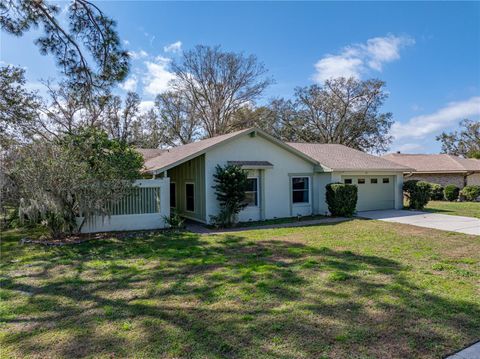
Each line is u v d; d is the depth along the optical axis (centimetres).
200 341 375
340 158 1788
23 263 741
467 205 2041
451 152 5134
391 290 529
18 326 420
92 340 381
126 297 518
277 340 375
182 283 580
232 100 3531
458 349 353
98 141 1118
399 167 1808
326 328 403
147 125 3494
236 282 579
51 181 969
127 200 1200
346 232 1102
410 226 1220
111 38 930
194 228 1257
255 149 1466
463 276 601
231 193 1289
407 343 365
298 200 1606
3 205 1175
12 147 1247
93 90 1008
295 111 3712
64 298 517
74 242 969
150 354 349
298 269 655
